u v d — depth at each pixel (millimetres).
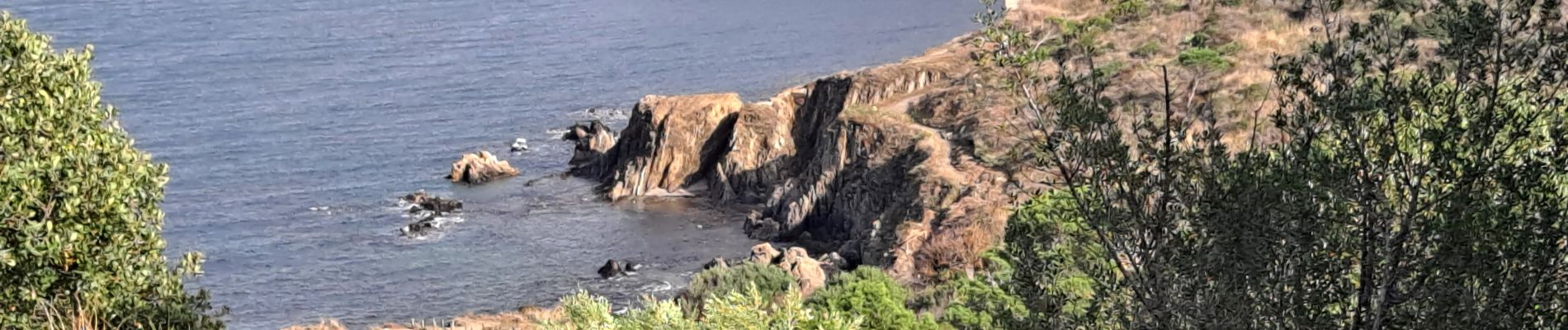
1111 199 17422
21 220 21750
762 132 76562
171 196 84500
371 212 79625
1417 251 15773
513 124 100062
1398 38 17422
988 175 62406
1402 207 16094
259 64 125375
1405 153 15977
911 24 134125
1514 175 15477
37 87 22375
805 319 23906
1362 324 16156
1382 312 15844
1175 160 17203
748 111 77375
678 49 126500
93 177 22688
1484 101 16906
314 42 135125
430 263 70688
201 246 75125
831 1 146750
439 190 83062
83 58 23375
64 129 22719
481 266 69938
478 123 100562
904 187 64750
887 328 36250
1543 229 15391
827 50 124625
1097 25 67625
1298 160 16531
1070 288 20922
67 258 22672
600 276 67562
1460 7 16609
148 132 100625
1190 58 60094
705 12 143625
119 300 23453
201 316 25719
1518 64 16156
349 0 160250
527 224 75438
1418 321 15633
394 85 114875
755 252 63562
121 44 134750
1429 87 16500
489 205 78812
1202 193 17062
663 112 79375
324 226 77562
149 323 23750
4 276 22297
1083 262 17953
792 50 125250
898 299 41469
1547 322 15453
